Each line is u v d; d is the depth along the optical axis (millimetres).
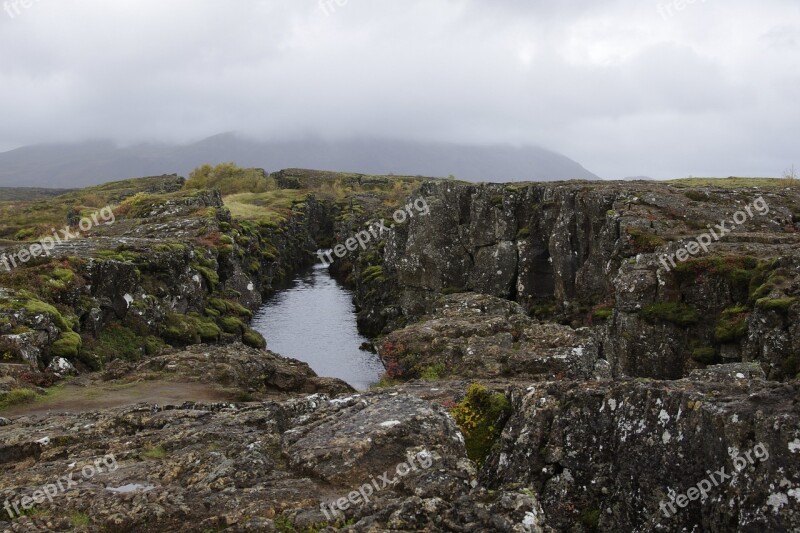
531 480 11891
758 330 23312
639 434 11000
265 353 29484
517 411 12984
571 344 23828
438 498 9492
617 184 48281
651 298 28984
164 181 139500
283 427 13773
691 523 9945
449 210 52594
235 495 10109
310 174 173750
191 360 25406
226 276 57656
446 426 12180
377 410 12773
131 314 35625
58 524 9461
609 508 11133
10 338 24297
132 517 9500
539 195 47469
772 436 8898
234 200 119375
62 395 21250
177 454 12250
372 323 54938
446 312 33562
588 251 40938
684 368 27172
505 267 47250
